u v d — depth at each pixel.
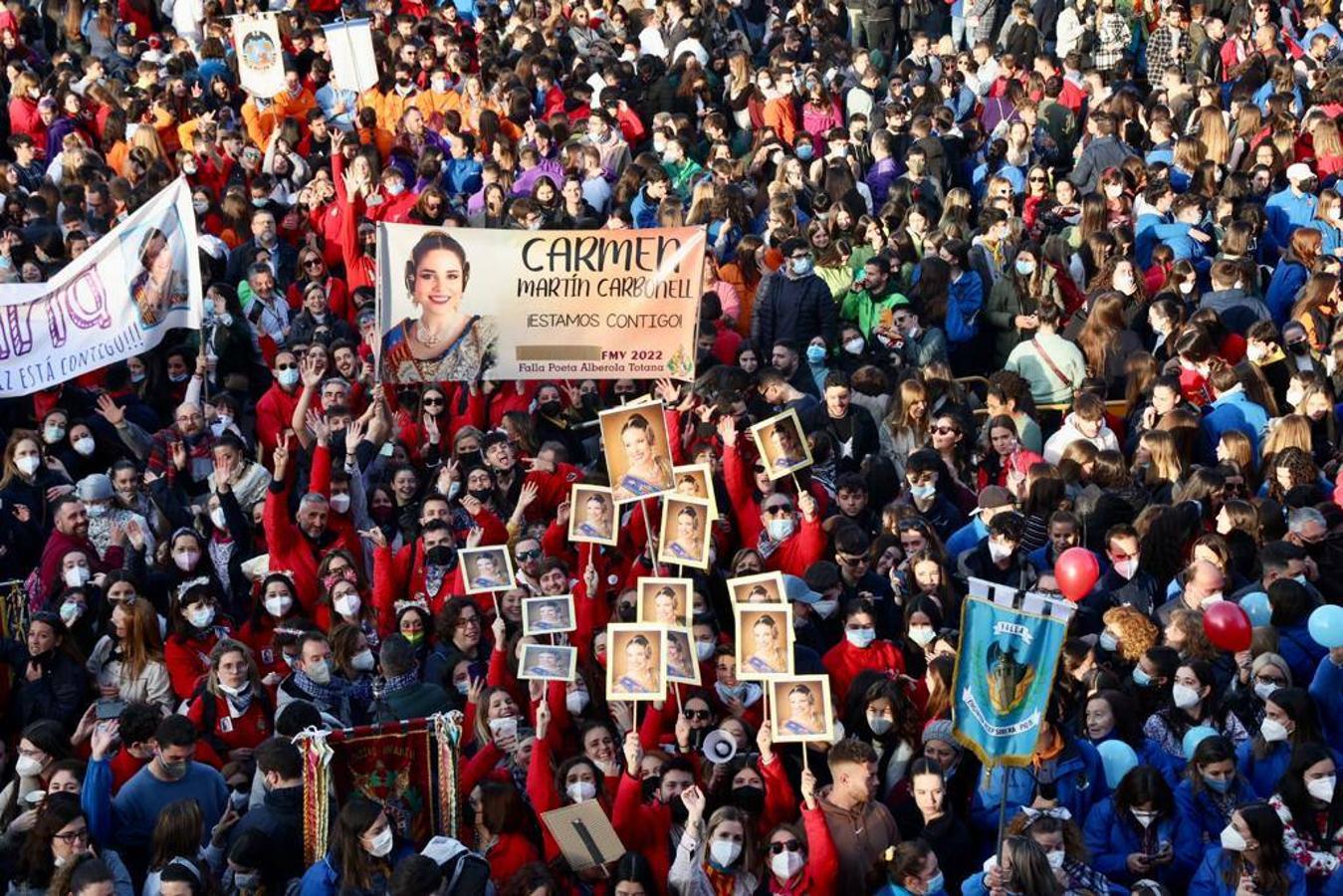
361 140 20.86
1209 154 19.89
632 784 9.64
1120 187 18.62
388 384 15.08
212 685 10.59
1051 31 25.92
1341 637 10.60
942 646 10.90
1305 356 15.33
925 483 13.17
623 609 11.48
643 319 14.16
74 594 11.35
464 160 20.75
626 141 21.64
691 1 25.00
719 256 17.80
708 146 21.59
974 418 14.90
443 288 14.04
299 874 9.34
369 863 8.91
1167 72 22.12
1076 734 10.46
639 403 11.98
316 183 18.72
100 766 9.42
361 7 25.77
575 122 21.20
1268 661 10.55
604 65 23.33
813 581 11.80
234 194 18.75
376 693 10.66
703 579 12.08
